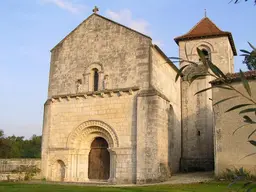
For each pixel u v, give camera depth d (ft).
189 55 114.01
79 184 67.82
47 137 82.12
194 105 100.17
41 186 59.72
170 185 59.98
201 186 55.83
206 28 118.11
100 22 84.02
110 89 76.38
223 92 67.82
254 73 63.98
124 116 73.97
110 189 53.88
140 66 75.36
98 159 78.43
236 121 65.26
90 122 77.82
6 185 59.88
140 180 67.97
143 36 76.84
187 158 96.63
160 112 73.31
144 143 69.56
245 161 62.85
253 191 29.17
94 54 82.43
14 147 179.73
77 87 82.23
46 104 84.53
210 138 96.37
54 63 87.66
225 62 110.63
